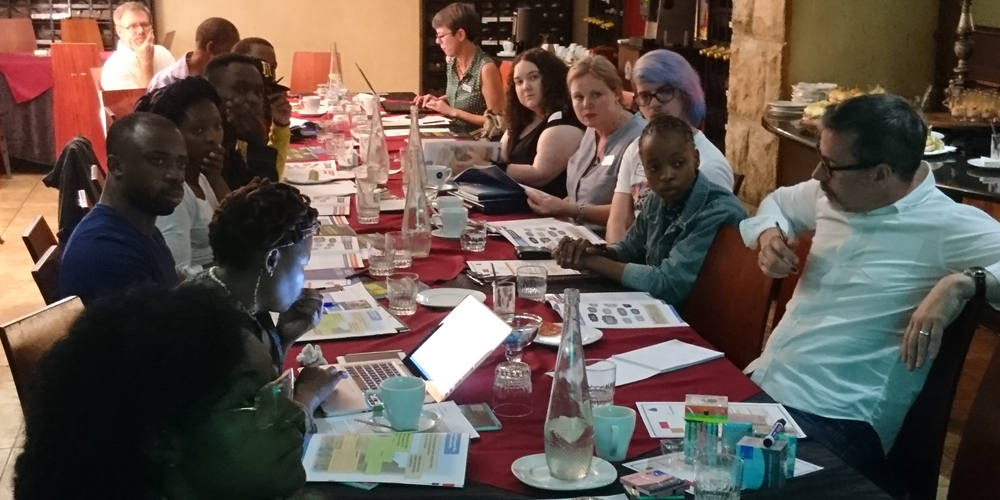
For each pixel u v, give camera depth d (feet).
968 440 6.38
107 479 2.91
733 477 5.01
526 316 7.56
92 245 7.07
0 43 24.21
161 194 7.24
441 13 17.95
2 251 18.02
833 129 7.12
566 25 28.81
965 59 15.88
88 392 2.93
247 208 5.83
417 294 8.27
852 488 5.13
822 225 7.70
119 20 20.74
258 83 11.41
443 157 13.15
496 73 17.46
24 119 23.22
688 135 8.85
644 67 10.61
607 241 10.80
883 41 17.54
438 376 6.48
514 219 11.12
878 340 7.19
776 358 7.58
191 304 3.20
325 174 13.53
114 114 15.42
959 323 6.73
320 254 9.43
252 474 3.26
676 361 6.89
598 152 12.05
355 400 6.13
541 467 5.31
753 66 18.40
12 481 3.00
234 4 27.55
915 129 7.00
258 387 3.40
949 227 7.07
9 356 6.00
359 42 28.43
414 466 5.28
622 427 5.41
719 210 8.79
